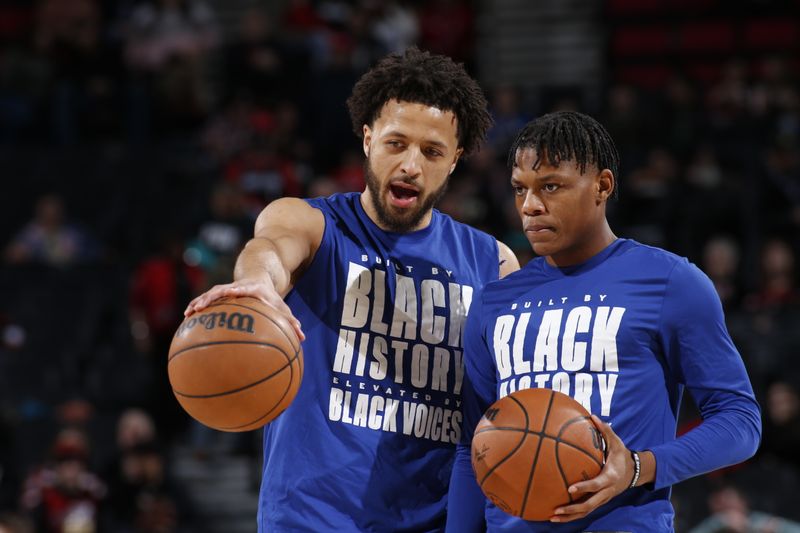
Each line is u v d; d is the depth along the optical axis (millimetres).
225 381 9086
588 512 9094
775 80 43781
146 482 27562
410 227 11492
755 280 35469
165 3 47031
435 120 10953
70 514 26422
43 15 47281
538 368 10000
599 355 9766
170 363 9312
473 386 10789
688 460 9266
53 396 31891
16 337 33188
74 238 38031
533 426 9156
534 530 9688
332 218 11430
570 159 9844
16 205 41312
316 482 10977
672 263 9945
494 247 12125
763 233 36500
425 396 11312
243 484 29609
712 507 25328
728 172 39750
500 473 9203
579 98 44531
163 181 41688
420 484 11219
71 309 34844
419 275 11469
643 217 37688
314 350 11164
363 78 11406
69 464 26969
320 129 42750
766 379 29562
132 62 46844
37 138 45094
